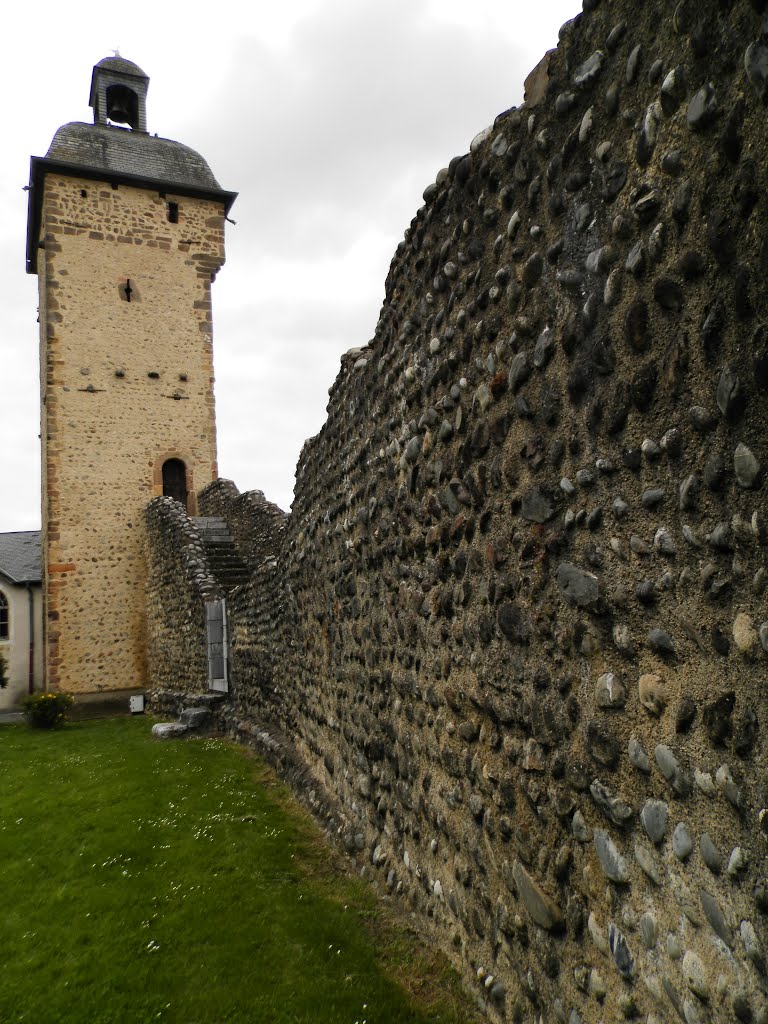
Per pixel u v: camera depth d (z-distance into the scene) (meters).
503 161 2.92
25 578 22.36
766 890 1.64
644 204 2.07
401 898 4.03
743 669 1.74
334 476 5.82
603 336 2.28
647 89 2.07
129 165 16.83
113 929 4.01
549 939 2.54
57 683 14.76
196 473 16.55
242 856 5.04
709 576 1.85
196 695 11.30
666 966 1.96
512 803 2.82
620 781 2.18
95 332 16.11
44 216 16.02
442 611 3.56
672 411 1.98
